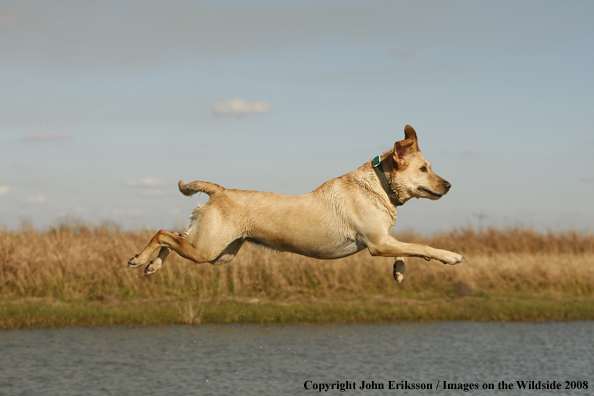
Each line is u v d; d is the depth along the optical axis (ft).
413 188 24.85
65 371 32.42
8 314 43.75
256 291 54.85
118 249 55.36
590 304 53.52
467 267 62.23
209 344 39.06
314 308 49.11
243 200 25.08
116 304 49.03
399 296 55.98
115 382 30.66
